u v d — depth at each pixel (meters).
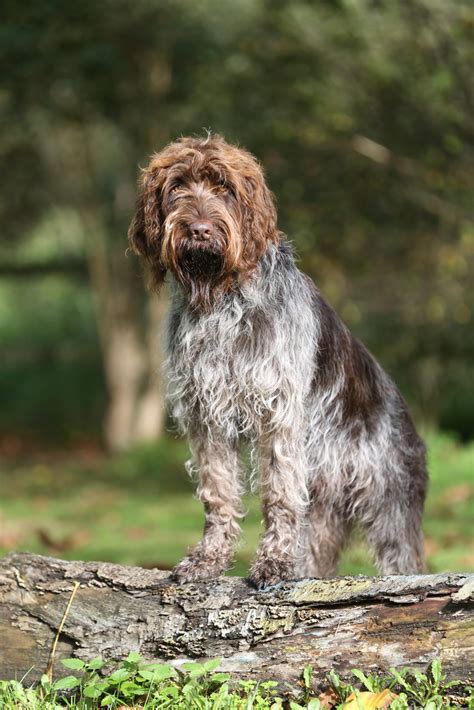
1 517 13.66
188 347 5.92
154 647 5.21
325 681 4.84
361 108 14.56
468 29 12.98
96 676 5.14
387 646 4.81
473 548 9.74
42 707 4.93
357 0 13.55
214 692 4.98
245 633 5.09
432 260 16.11
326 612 5.01
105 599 5.45
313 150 14.88
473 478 13.66
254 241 5.79
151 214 5.91
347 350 6.50
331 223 15.68
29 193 22.66
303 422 5.93
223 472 6.02
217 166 5.75
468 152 14.30
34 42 14.52
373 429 6.55
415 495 6.76
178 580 5.54
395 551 6.62
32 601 5.52
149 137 18.22
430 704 4.48
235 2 14.77
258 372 5.79
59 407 27.02
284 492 5.83
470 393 20.95
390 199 15.52
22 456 22.44
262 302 5.83
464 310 16.44
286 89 14.59
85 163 21.38
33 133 19.53
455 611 4.76
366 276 17.06
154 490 16.58
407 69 13.94
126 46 15.98
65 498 15.84
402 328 17.78
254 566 5.52
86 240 22.34
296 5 13.98
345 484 6.53
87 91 16.30
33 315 28.45
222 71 15.48
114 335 21.73
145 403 21.36
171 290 6.12
